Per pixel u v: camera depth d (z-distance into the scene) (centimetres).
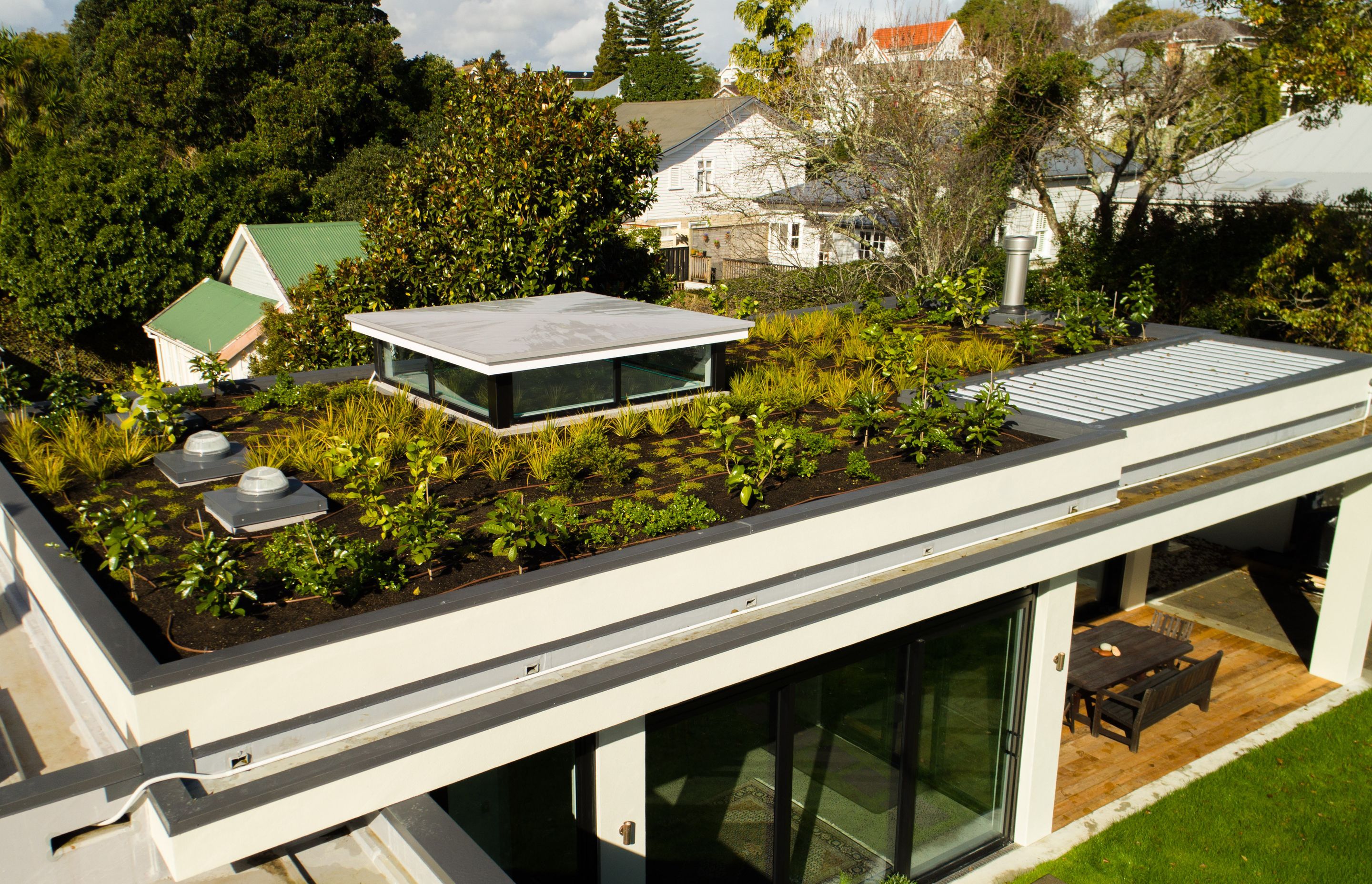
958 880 792
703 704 622
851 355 1118
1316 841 822
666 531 586
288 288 2080
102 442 754
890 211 2292
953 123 2192
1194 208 2095
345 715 448
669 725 611
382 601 493
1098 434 756
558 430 801
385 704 459
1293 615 1267
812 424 850
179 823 376
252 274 2325
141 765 395
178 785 393
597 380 832
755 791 674
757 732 663
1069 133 2131
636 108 3603
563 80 1388
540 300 1057
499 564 543
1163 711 984
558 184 1315
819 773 713
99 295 2303
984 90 2180
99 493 664
